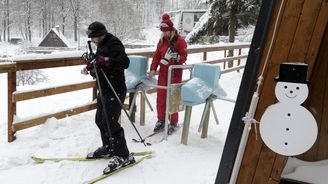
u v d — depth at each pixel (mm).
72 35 51719
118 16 44844
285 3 1988
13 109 4258
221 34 17297
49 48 33969
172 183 3543
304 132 1846
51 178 3496
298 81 1827
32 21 55125
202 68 4879
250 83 2133
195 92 4453
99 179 3535
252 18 16031
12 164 3744
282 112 1866
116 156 3787
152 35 53125
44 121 4719
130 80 5121
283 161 2107
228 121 5992
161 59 4992
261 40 2070
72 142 4406
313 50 1961
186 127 4617
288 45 2004
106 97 3725
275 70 2047
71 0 48781
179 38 5004
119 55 3703
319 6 1931
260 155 2150
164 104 5012
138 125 5355
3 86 9414
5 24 52250
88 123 5121
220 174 2355
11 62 4152
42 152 4078
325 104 2359
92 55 3793
